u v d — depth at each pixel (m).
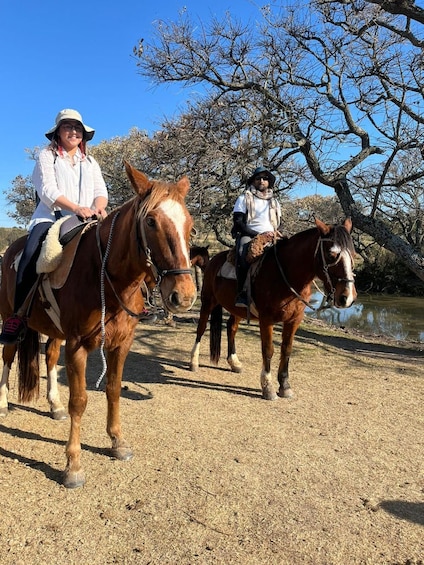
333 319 14.69
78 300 3.00
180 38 10.23
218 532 2.69
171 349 7.44
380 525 2.82
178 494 3.09
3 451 3.58
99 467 3.41
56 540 2.57
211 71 10.40
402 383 6.05
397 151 9.13
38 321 3.57
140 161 11.62
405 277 22.20
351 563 2.46
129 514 2.84
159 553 2.49
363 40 9.24
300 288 4.88
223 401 5.03
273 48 9.98
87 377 5.69
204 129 10.24
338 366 6.84
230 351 6.29
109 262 2.92
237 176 10.57
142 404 4.79
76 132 3.56
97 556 2.46
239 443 3.95
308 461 3.66
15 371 5.89
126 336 3.27
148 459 3.57
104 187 3.83
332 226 4.67
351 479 3.40
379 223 9.72
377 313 16.20
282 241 5.13
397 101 9.35
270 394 5.14
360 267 23.39
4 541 2.54
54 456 3.55
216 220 11.52
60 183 3.53
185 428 4.21
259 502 3.03
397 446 4.03
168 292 2.47
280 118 9.64
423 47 8.52
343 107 10.19
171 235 2.51
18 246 3.99
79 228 3.26
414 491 3.26
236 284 5.53
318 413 4.79
